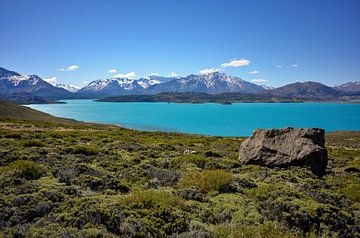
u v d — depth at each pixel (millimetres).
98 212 7785
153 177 14703
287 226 8711
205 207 9695
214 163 19078
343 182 17266
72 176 12797
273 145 21172
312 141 20812
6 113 105625
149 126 134000
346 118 198000
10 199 8852
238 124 147250
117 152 23438
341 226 9078
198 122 157625
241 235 7617
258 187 12766
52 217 7770
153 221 8039
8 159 15961
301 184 13992
